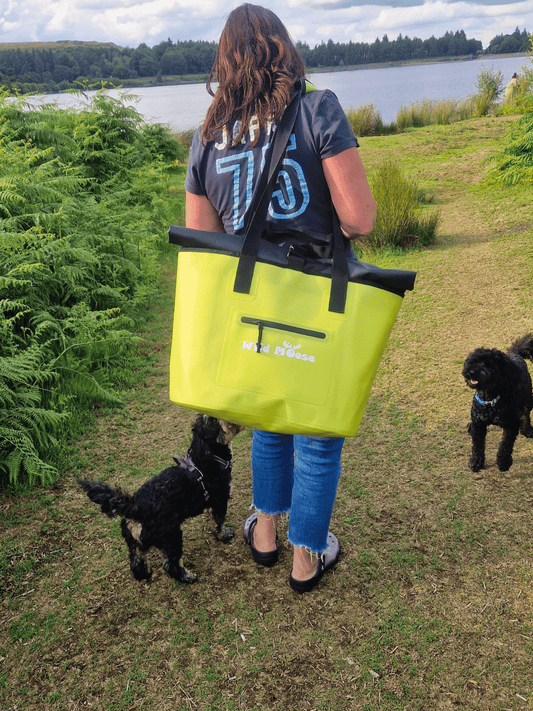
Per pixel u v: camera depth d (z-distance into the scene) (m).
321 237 1.72
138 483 3.51
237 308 1.66
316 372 1.66
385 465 3.60
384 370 4.92
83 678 2.22
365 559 2.78
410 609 2.47
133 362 5.32
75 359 4.64
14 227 4.74
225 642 2.36
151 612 2.53
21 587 2.69
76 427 4.16
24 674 2.24
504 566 2.67
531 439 3.79
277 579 2.69
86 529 3.11
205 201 1.92
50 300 5.08
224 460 2.79
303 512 2.28
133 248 6.92
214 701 2.11
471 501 3.17
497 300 6.07
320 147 1.62
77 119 8.76
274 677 2.19
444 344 5.27
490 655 2.22
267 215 1.75
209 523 3.16
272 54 1.63
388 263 7.81
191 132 19.81
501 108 20.53
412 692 2.10
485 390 3.13
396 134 18.98
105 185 8.21
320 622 2.43
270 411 1.68
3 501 3.34
